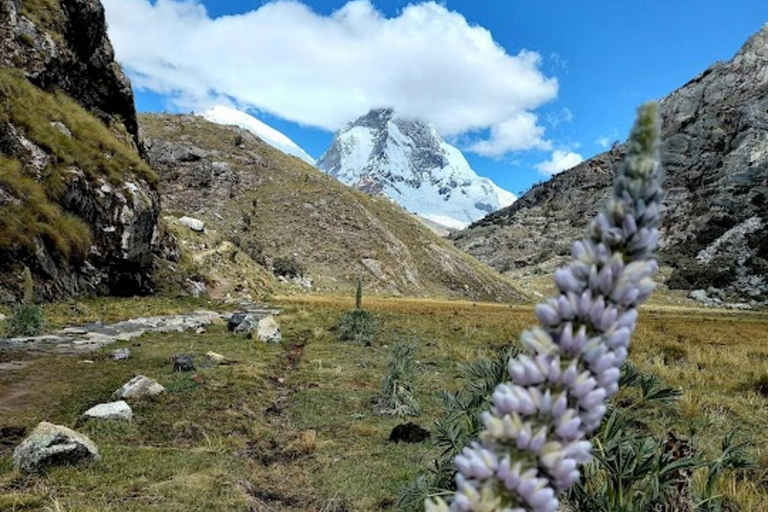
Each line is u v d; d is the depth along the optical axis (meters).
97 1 38.59
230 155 116.06
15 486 6.11
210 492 6.11
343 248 98.94
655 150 0.99
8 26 32.03
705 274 118.69
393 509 5.89
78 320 21.67
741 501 5.51
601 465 3.97
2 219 23.19
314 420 9.62
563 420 0.87
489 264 171.12
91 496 5.89
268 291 57.94
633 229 0.95
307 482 6.86
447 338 21.75
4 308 20.44
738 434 8.53
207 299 40.34
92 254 29.56
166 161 109.69
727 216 138.38
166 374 12.51
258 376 12.88
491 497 0.84
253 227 97.50
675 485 4.32
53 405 9.68
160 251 43.38
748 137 153.38
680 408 9.66
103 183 31.00
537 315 0.97
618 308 0.95
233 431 8.77
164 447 7.82
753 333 31.42
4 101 27.83
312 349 18.02
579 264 0.97
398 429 8.49
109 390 10.88
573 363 0.89
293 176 117.00
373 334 21.16
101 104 41.06
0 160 25.36
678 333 28.55
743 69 177.62
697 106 177.12
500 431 0.89
